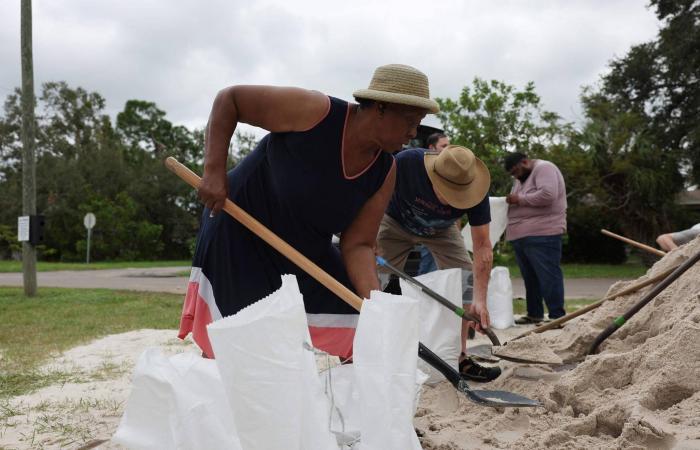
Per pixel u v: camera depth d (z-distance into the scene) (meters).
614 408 3.03
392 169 3.10
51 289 12.96
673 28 29.30
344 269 3.23
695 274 4.35
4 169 51.56
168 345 6.09
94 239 40.50
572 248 28.00
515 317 8.26
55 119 54.28
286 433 2.08
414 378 2.20
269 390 2.08
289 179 2.94
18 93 53.09
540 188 7.13
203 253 3.09
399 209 4.48
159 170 45.94
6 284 15.56
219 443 2.18
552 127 23.50
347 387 2.48
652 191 24.05
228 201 2.88
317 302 3.12
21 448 3.13
